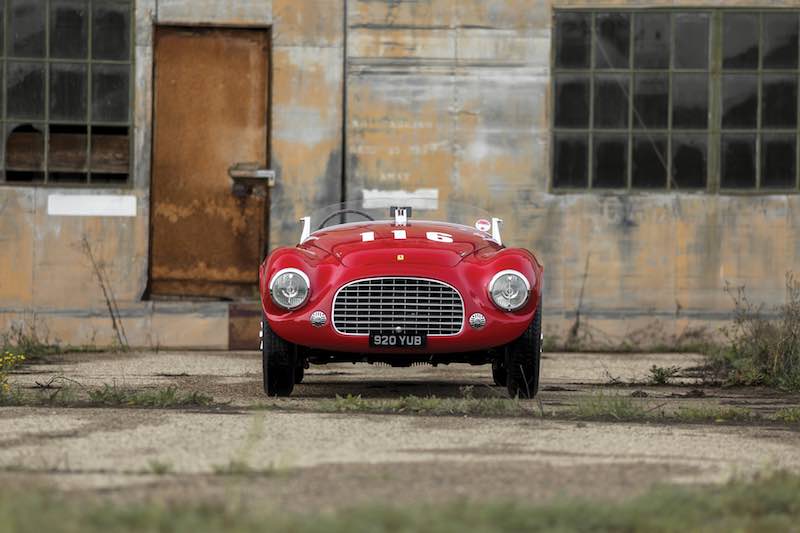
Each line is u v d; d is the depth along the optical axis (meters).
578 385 37.91
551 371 42.94
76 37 53.06
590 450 22.62
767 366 39.00
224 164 53.38
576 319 53.34
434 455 21.58
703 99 54.31
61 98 53.03
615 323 53.34
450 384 38.06
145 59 53.09
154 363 44.69
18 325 52.25
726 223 53.91
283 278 30.59
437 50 53.69
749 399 34.31
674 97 54.28
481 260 31.16
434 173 53.62
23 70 52.94
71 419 25.97
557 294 53.41
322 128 53.47
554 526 15.33
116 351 51.12
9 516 14.59
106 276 52.62
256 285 53.50
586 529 15.38
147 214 52.88
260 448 22.25
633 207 53.72
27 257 52.44
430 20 53.72
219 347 52.81
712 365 44.19
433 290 30.31
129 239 52.78
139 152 53.03
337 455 21.44
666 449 23.02
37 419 25.91
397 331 30.16
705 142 54.19
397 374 41.91
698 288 53.69
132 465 20.20
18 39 52.94
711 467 20.88
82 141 53.03
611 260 53.56
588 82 54.12
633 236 53.66
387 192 53.53
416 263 30.55
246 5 53.28
